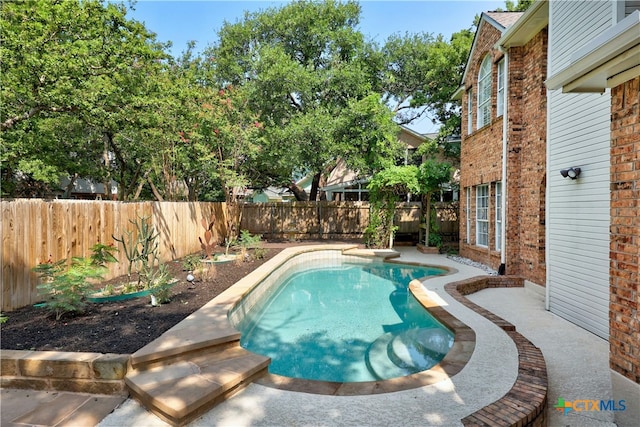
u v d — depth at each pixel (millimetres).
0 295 4918
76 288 5035
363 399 3088
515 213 8594
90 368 3369
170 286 6230
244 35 17938
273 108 15281
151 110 9812
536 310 6461
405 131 19859
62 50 7660
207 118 12555
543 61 7473
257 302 7418
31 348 3797
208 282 7324
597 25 5168
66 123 11789
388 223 14234
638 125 2982
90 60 7910
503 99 8914
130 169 17906
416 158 19844
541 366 3672
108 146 16000
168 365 3627
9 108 8305
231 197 17766
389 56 19172
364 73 16719
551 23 6449
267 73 14406
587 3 5406
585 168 5441
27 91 7758
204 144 13414
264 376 3666
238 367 3555
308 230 17859
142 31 8781
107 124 9680
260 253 10891
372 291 8977
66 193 19672
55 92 7797
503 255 8703
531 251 7945
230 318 5277
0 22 6816
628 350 3037
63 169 14938
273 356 4984
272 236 17828
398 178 12898
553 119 6336
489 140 9820
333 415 2857
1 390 3447
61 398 3297
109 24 8406
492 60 9539
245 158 15312
